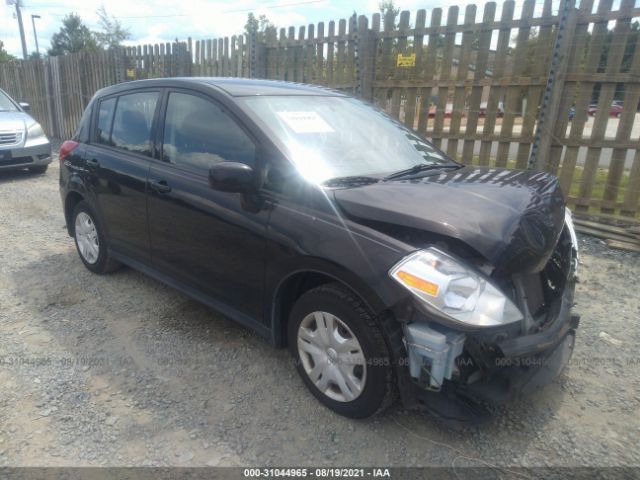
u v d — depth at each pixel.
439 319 2.12
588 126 11.51
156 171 3.51
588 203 6.05
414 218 2.32
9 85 16.66
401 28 6.97
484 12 6.20
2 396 2.80
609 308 3.94
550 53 5.91
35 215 6.62
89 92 13.20
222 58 9.68
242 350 3.32
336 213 2.52
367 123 3.54
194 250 3.27
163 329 3.59
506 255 2.25
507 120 6.36
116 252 4.16
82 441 2.47
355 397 2.53
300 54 8.32
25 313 3.81
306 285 2.83
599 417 2.69
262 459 2.38
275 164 2.79
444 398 2.39
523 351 2.22
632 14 5.27
